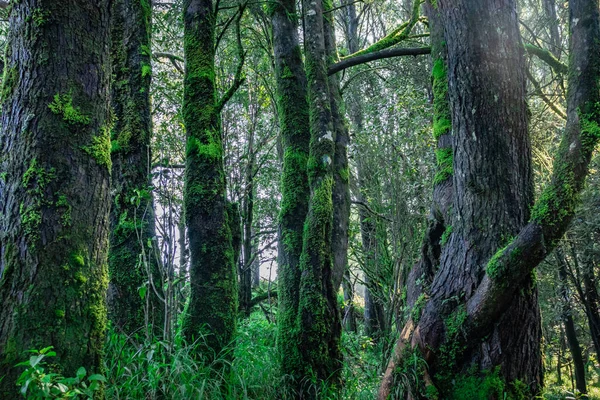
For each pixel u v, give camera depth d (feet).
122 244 15.10
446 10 12.95
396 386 12.20
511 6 12.44
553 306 34.60
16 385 7.25
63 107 8.28
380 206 22.00
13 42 8.43
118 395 10.30
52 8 8.32
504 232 11.77
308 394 14.24
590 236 31.53
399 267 18.11
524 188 12.16
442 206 14.23
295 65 19.42
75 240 8.19
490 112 12.10
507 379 11.33
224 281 14.92
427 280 14.26
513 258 10.96
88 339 8.19
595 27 11.38
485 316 11.39
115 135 16.07
